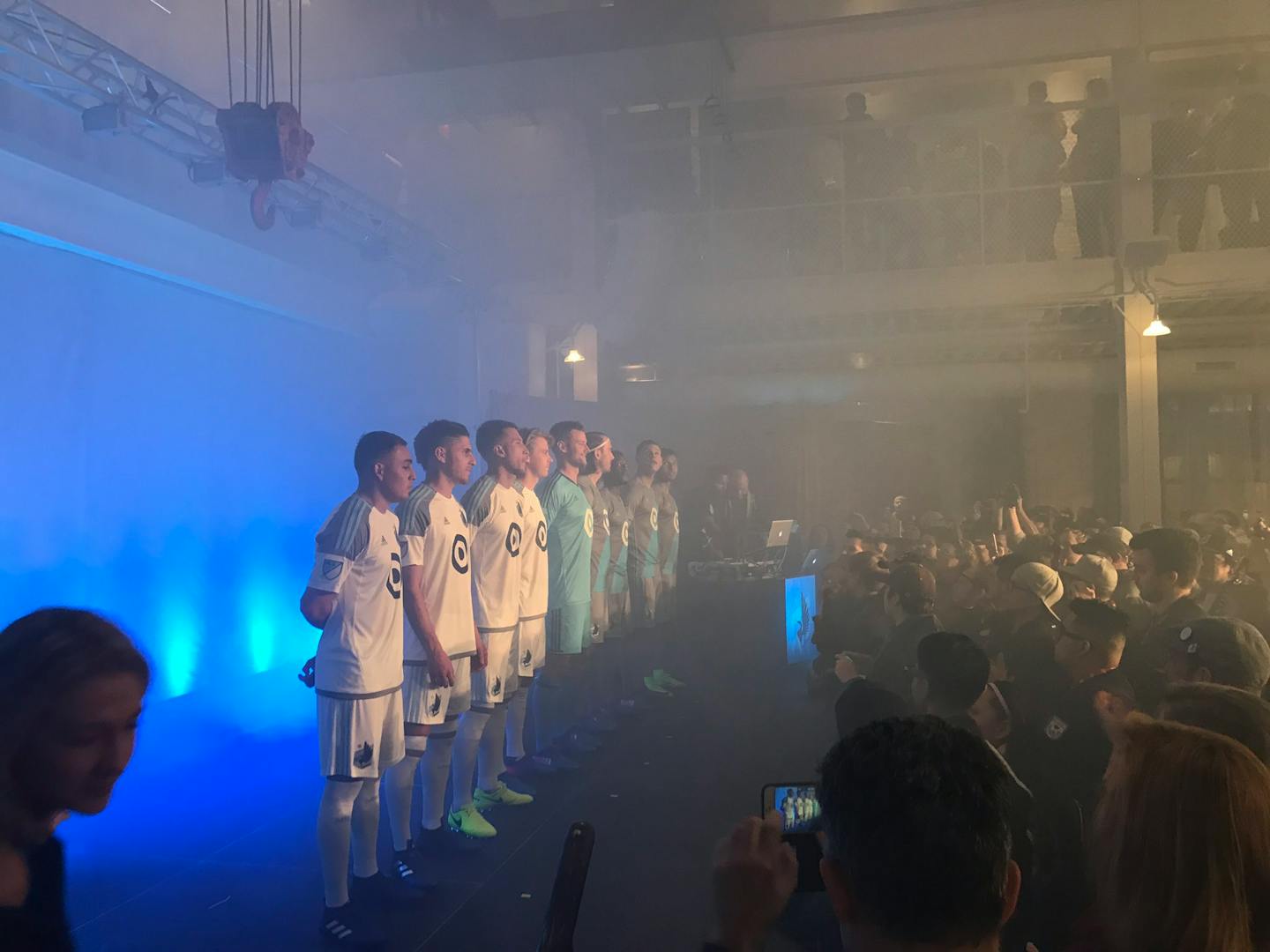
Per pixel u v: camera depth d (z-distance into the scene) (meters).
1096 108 8.16
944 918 0.92
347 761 3.17
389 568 3.34
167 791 4.70
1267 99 7.98
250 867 3.70
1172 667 2.26
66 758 1.03
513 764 5.01
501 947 3.07
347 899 3.19
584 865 1.12
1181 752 1.16
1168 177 7.91
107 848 3.90
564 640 5.29
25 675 1.03
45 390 5.76
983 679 2.27
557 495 5.29
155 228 6.33
